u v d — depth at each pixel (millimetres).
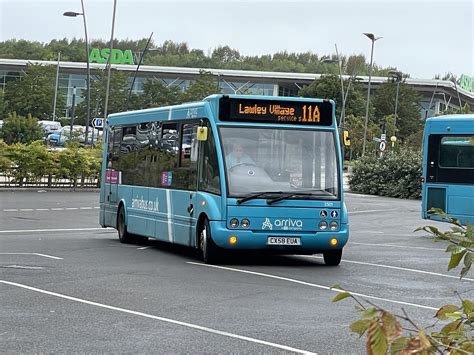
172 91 111312
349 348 10742
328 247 20047
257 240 19656
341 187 20250
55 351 10148
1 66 139125
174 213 22234
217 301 14391
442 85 137375
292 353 10359
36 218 34625
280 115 20297
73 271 17984
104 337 11094
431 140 31391
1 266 18547
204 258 20203
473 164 30531
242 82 136500
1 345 10445
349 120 104938
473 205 30469
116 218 26422
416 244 27625
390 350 3582
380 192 67125
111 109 109938
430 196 31375
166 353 10172
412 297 15633
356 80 126750
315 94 121562
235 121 20203
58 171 55469
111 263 19781
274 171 20000
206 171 20453
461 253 4355
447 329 4020
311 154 20234
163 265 19641
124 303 13891
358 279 18141
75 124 120438
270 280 17469
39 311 12984
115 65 134500
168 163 22781
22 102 119375
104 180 27703
